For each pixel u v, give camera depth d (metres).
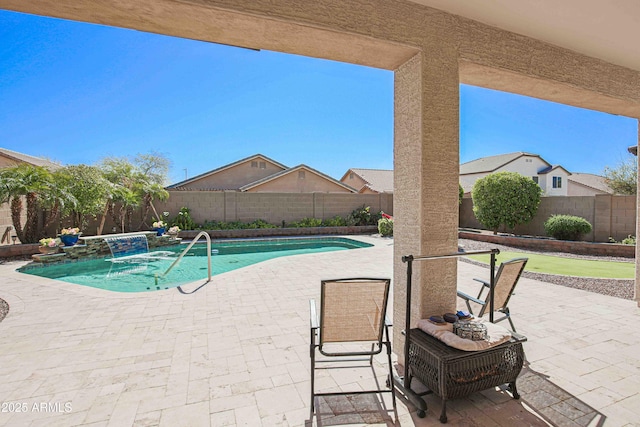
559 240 10.83
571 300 5.30
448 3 2.78
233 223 15.12
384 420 2.45
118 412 2.53
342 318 2.72
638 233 5.11
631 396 2.72
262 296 5.59
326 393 2.73
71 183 11.12
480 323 2.64
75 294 5.73
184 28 2.51
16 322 4.37
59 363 3.27
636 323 4.30
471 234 13.43
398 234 3.26
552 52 3.47
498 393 2.77
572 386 2.86
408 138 3.05
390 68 3.26
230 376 3.04
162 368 3.17
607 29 3.13
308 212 16.64
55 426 2.38
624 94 4.06
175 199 14.58
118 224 13.40
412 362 2.71
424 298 2.96
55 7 2.22
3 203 9.92
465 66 3.10
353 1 2.57
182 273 9.12
